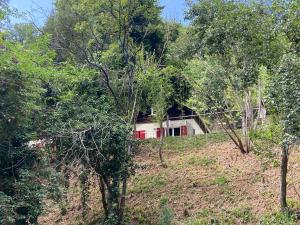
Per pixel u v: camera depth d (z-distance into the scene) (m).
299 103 9.17
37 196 13.10
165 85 21.00
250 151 20.73
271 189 17.22
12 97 13.17
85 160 15.68
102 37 18.31
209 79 18.23
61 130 15.13
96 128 15.70
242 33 12.53
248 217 15.99
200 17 13.79
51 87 16.00
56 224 19.66
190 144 24.44
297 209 15.02
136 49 18.39
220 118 22.05
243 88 14.26
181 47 16.80
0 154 13.88
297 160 18.58
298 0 10.27
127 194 19.98
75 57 18.73
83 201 17.58
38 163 14.38
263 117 17.56
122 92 17.98
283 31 10.93
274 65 11.57
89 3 17.55
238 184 18.56
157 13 20.34
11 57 13.26
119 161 16.30
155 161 22.75
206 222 16.44
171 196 19.14
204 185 19.31
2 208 11.89
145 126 32.28
